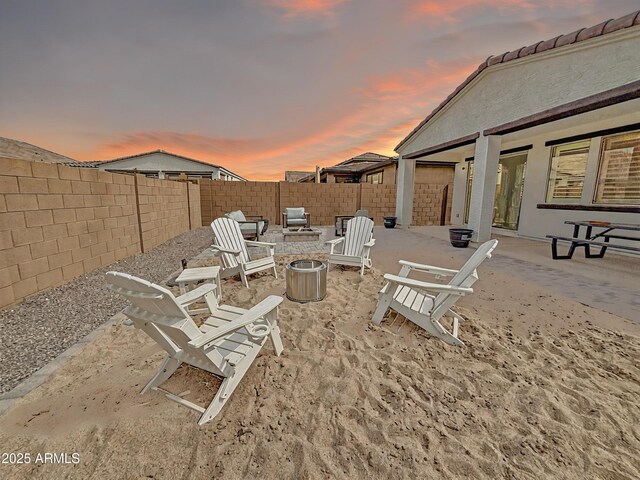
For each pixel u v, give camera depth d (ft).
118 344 7.50
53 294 10.44
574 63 13.32
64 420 4.90
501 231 27.45
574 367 6.46
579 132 19.43
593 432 4.68
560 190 21.42
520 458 4.23
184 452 4.32
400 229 31.04
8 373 6.24
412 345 7.46
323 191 36.96
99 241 13.89
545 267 14.69
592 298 10.41
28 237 9.82
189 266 15.70
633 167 17.04
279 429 4.78
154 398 5.47
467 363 6.66
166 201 22.67
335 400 5.47
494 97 18.03
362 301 10.47
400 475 3.98
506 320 8.81
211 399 5.52
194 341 4.69
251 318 5.51
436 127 24.88
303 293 10.30
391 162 39.06
